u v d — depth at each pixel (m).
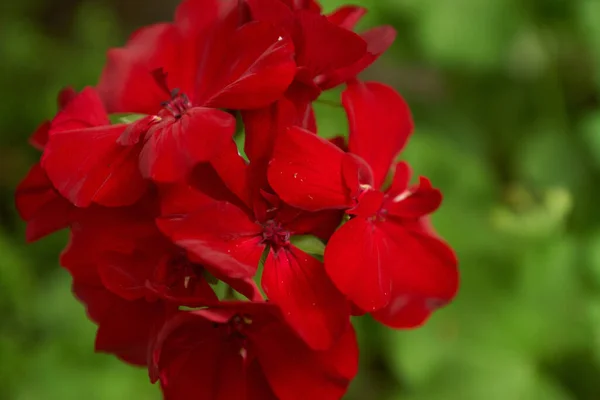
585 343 0.50
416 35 0.58
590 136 0.50
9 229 0.65
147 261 0.36
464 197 0.54
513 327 0.51
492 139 0.61
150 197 0.36
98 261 0.36
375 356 0.55
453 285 0.37
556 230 0.52
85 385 0.51
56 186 0.36
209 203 0.35
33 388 0.51
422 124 0.62
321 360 0.36
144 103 0.38
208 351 0.36
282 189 0.35
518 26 0.56
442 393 0.50
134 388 0.51
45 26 0.88
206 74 0.37
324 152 0.36
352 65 0.37
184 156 0.35
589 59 0.59
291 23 0.36
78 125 0.37
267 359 0.36
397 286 0.37
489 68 0.58
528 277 0.51
